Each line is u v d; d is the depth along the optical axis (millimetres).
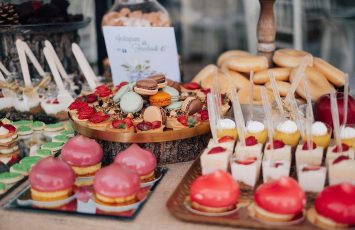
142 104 1437
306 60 1316
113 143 1357
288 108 1467
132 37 1781
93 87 1779
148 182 1249
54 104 1739
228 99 1593
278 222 1027
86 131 1385
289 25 3648
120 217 1081
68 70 2080
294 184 1054
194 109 1438
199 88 1710
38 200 1158
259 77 1775
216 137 1308
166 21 2127
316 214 1062
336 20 3965
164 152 1362
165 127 1380
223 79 1815
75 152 1265
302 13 3889
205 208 1079
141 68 1809
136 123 1376
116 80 1843
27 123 1686
